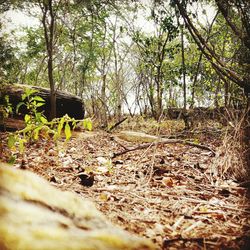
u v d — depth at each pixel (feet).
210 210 8.85
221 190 10.98
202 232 7.09
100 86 85.05
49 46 42.01
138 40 54.90
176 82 45.98
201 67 46.16
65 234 3.98
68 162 15.20
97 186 11.01
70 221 4.46
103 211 8.08
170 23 45.06
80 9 53.93
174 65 53.78
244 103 17.81
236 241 6.56
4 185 4.24
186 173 13.64
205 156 17.40
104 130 41.73
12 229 3.56
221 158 14.48
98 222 4.89
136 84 78.95
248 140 13.23
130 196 9.93
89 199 9.16
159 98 54.19
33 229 3.75
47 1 43.65
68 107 43.78
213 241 6.52
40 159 15.31
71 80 88.94
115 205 8.85
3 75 47.98
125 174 13.47
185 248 6.11
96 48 70.18
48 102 41.78
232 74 22.16
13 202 4.05
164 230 7.03
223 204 9.55
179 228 7.32
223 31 40.78
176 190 10.94
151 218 7.91
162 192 10.60
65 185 10.68
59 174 12.37
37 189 4.68
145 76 71.15
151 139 28.12
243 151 12.98
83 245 3.94
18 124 30.71
